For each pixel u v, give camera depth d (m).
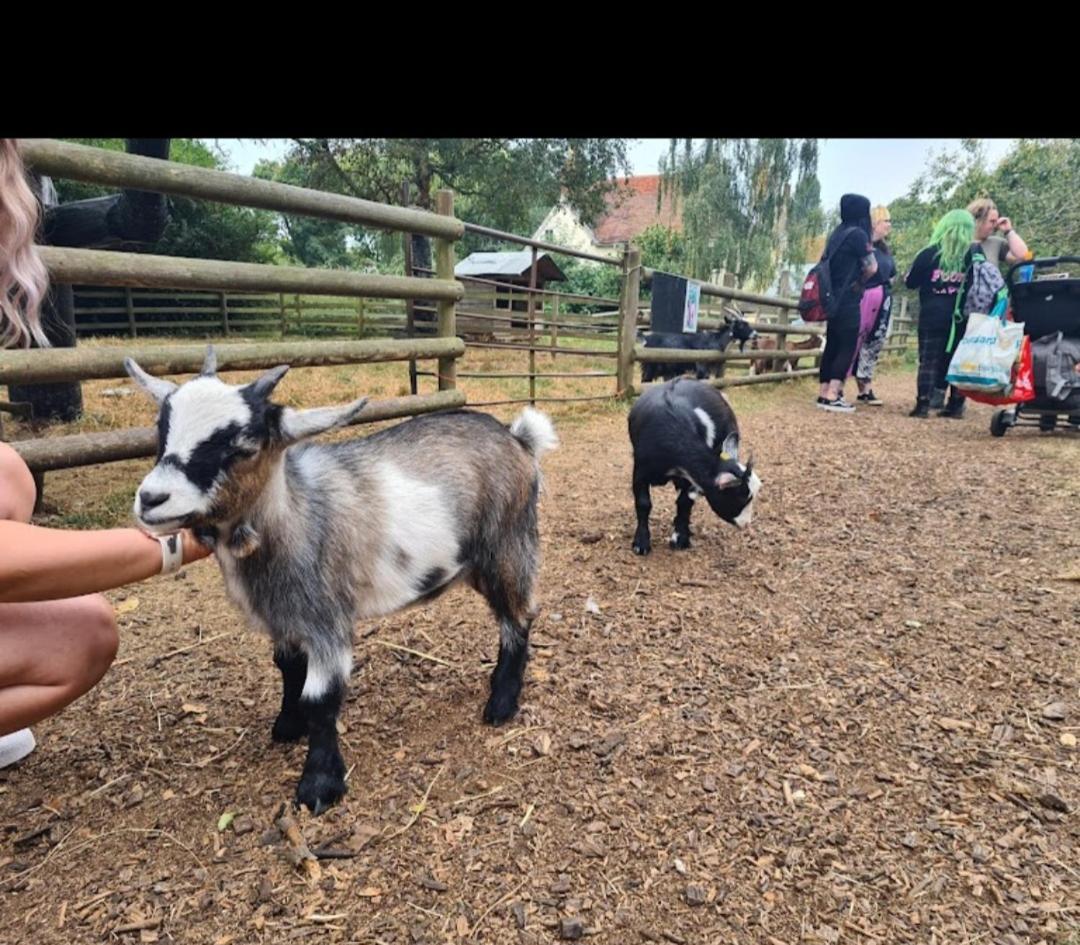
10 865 2.01
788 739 2.56
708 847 2.06
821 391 9.97
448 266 6.09
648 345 10.12
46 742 2.53
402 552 2.45
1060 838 2.07
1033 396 7.34
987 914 1.83
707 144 30.75
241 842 2.10
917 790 2.29
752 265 30.25
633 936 1.78
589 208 26.86
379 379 10.30
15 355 3.36
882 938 1.77
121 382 9.54
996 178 21.19
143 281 3.88
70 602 2.04
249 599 2.23
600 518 5.04
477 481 2.66
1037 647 3.17
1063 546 4.36
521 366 13.27
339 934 1.79
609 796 2.28
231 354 4.27
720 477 3.98
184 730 2.62
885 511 5.20
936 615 3.52
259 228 24.48
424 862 2.02
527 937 1.78
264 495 2.05
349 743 2.56
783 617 3.54
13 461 1.94
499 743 2.57
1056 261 7.19
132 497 4.61
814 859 2.01
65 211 5.73
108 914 1.84
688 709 2.75
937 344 8.93
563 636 3.35
